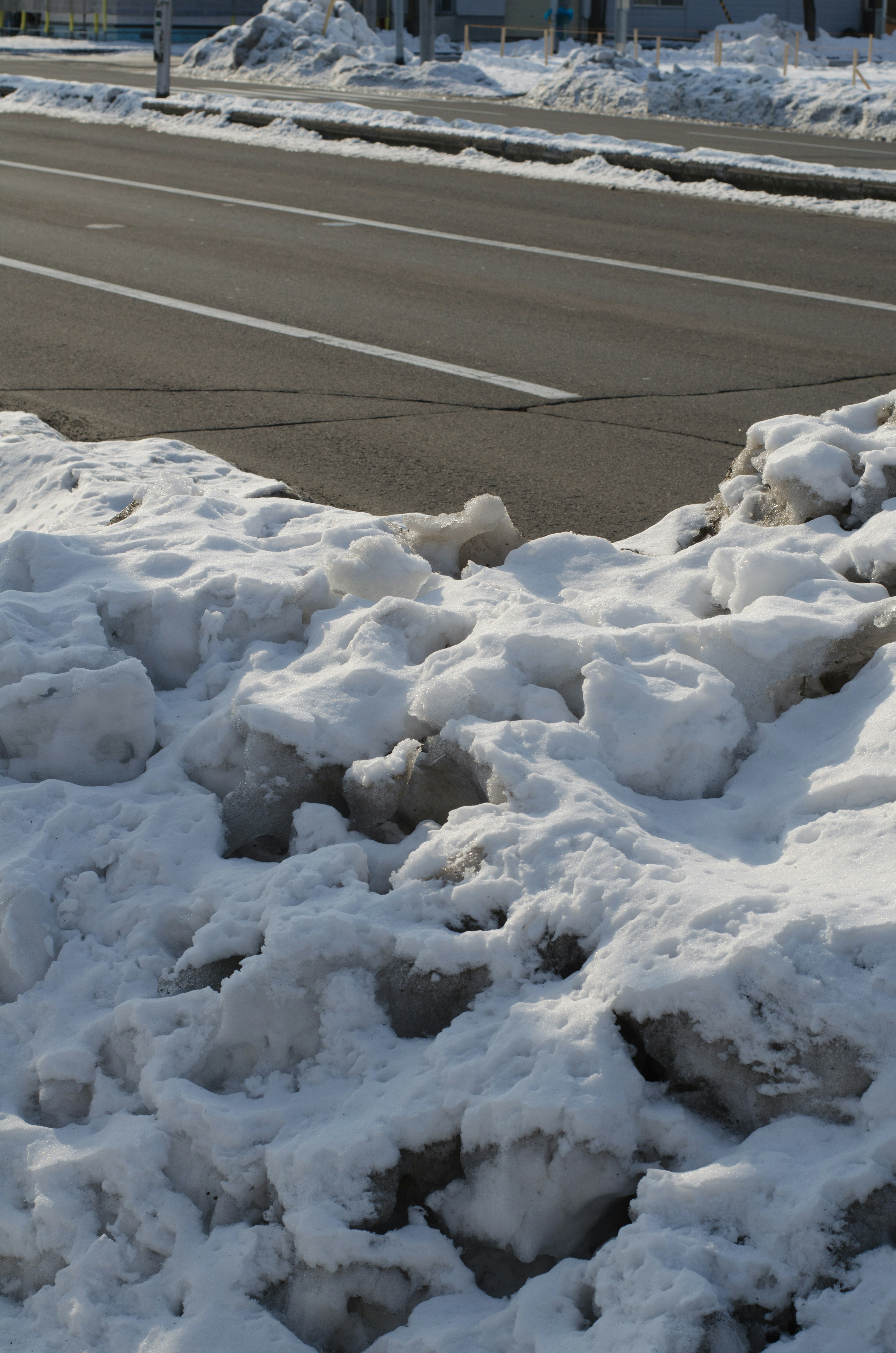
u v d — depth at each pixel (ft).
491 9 153.28
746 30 143.84
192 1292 6.72
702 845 9.02
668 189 54.80
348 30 128.47
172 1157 7.30
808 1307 6.07
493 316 30.19
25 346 26.13
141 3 160.76
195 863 9.36
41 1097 7.82
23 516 15.99
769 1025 7.02
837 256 39.86
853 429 14.87
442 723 10.11
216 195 50.03
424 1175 7.11
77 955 8.70
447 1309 6.63
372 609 11.60
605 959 7.53
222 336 27.45
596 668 10.05
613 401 23.08
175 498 15.02
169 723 10.90
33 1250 7.10
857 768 9.37
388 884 8.99
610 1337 5.99
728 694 10.14
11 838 9.60
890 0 152.66
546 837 8.46
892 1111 6.65
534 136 64.34
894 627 10.54
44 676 10.41
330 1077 7.68
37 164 57.00
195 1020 7.88
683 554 13.16
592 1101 6.79
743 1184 6.45
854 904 7.56
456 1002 7.88
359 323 29.07
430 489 18.26
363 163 62.03
